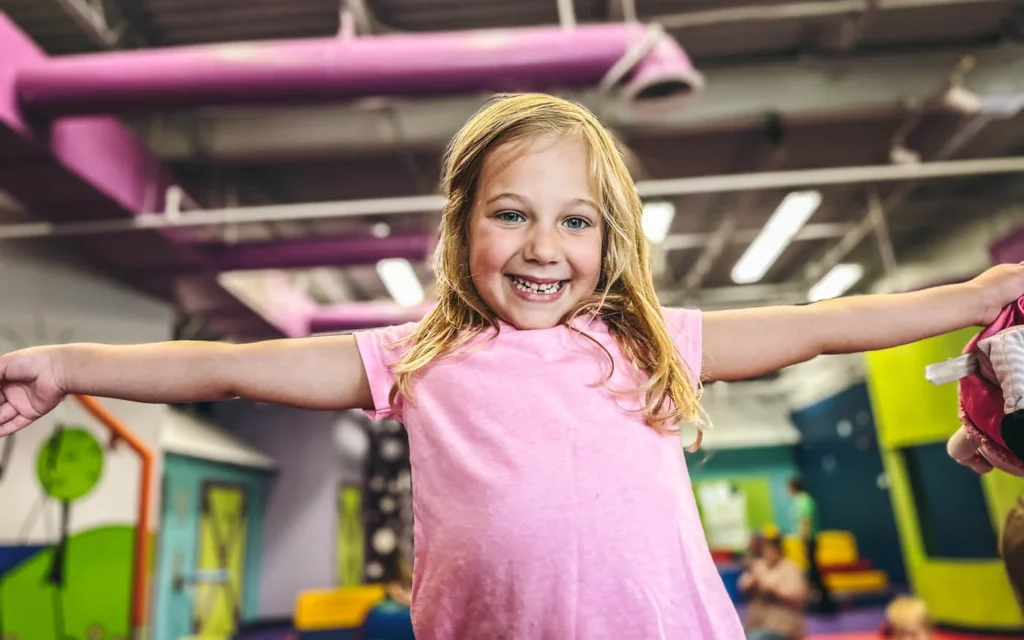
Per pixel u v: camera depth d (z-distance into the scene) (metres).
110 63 2.61
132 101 2.65
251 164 4.43
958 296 0.78
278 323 5.48
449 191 0.83
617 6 3.28
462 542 0.66
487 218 0.75
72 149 3.00
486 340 0.76
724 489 10.19
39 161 2.91
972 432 0.82
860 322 0.78
